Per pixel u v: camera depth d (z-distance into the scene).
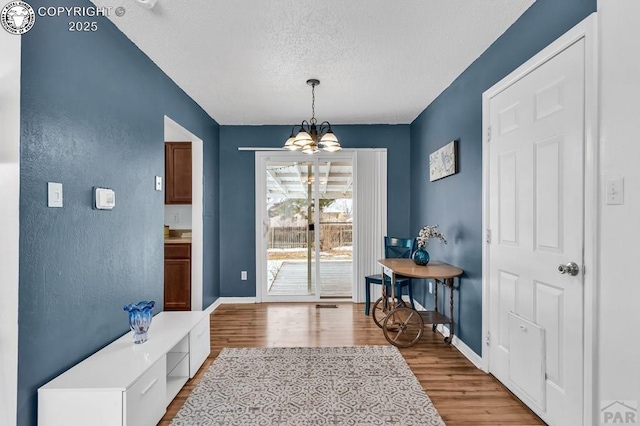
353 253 4.98
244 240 4.95
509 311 2.40
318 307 4.66
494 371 2.60
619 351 1.54
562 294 1.88
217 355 3.03
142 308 2.22
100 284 2.14
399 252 4.38
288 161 5.03
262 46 2.65
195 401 2.28
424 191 4.31
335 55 2.82
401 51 2.76
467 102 3.07
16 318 1.54
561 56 1.88
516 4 2.15
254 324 3.92
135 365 1.89
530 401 2.15
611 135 1.56
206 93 3.66
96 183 2.10
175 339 2.29
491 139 2.64
